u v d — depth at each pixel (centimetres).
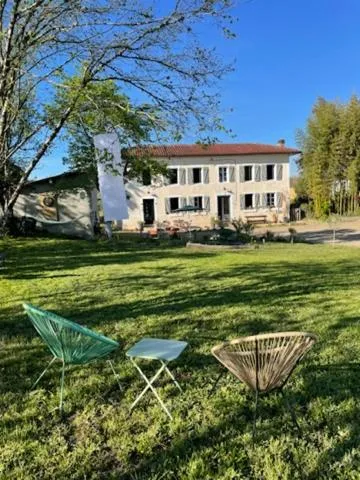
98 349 288
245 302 607
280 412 279
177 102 741
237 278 824
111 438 253
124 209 1363
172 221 3006
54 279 834
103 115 768
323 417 271
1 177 958
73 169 1708
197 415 278
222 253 1336
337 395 300
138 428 265
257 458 229
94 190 2189
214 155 3128
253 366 245
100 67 720
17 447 245
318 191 3288
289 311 550
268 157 3250
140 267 994
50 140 793
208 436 253
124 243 1675
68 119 793
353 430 254
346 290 691
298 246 1656
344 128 3186
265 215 3266
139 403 297
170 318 523
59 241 1659
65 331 277
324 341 421
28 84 812
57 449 243
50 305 609
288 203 3309
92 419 278
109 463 230
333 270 930
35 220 1989
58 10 678
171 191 3064
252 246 1636
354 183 3225
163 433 257
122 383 331
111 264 1051
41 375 325
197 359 378
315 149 3328
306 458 227
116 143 845
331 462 223
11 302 635
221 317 525
